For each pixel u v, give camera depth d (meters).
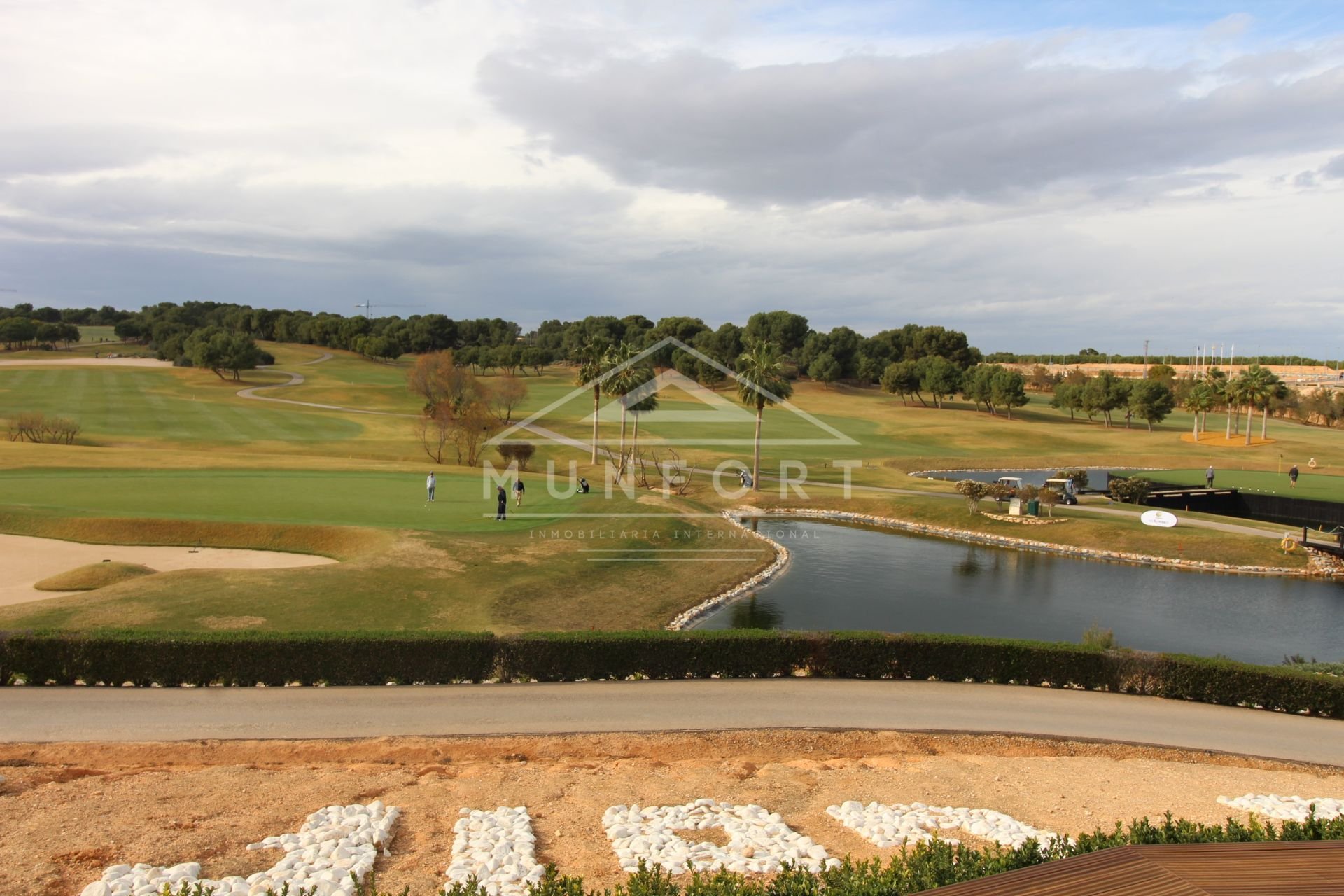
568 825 13.44
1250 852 6.58
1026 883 6.20
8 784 14.55
